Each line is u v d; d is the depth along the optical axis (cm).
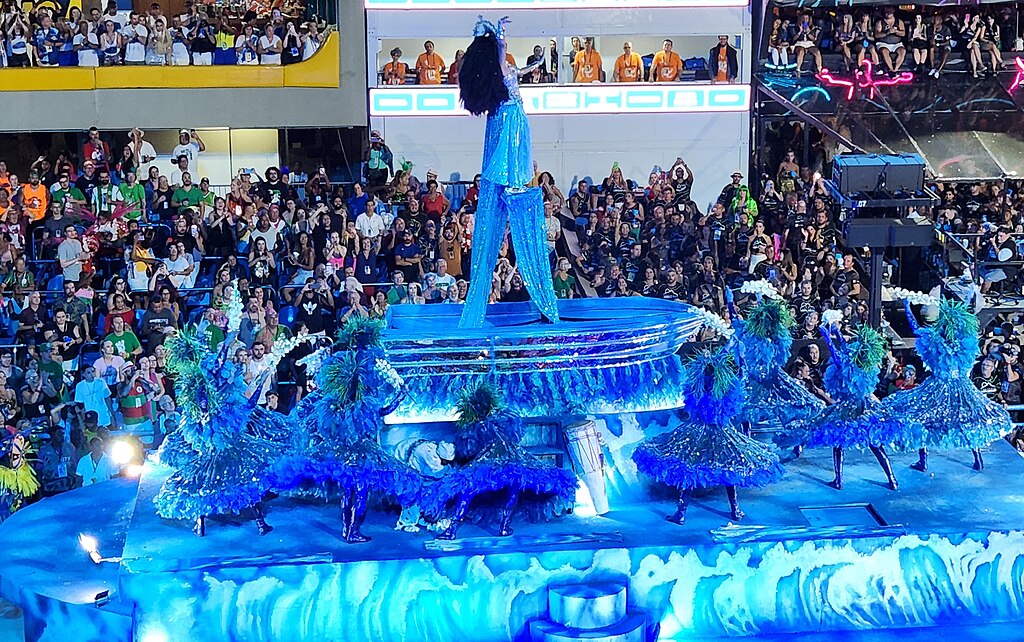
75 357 2112
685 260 2334
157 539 1399
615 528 1404
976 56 2738
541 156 2758
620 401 1502
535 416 1482
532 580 1355
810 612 1383
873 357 1485
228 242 2333
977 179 2494
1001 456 1602
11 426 1945
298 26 2716
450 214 2352
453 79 2706
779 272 2266
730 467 1387
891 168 2017
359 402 1371
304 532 1414
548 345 1470
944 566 1388
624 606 1351
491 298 2169
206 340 1964
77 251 2295
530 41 2855
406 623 1352
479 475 1367
